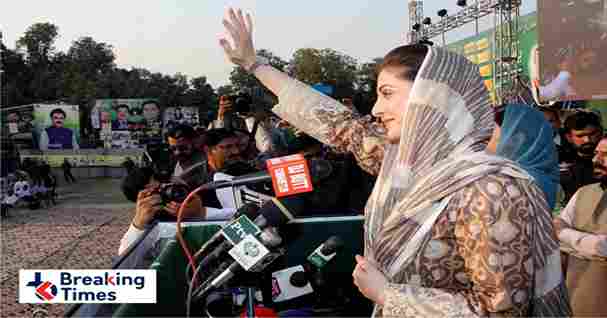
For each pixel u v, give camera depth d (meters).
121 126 29.67
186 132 3.95
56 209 12.33
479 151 1.06
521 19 10.78
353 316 1.94
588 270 2.05
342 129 1.53
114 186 19.42
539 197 0.98
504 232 0.91
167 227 2.10
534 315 0.98
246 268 1.18
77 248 7.32
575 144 3.17
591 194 2.18
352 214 2.26
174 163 4.10
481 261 0.92
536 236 0.96
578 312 2.05
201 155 3.96
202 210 2.29
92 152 24.45
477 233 0.93
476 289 0.95
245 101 4.27
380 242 1.09
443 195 0.99
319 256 1.45
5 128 20.45
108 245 7.52
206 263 1.26
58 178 23.20
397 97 1.10
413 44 1.14
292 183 1.28
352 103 3.22
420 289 0.99
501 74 11.21
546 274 0.98
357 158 1.51
